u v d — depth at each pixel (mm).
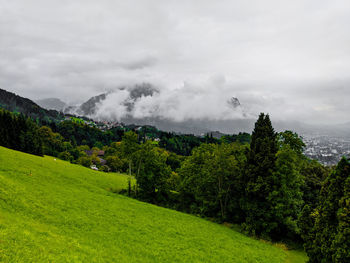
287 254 36344
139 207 45688
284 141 44969
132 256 25078
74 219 29875
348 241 22953
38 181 41250
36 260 16672
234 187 49531
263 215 40562
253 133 46000
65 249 20531
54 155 119750
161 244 30422
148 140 61500
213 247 33312
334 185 26328
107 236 28266
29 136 88375
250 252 34031
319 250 26906
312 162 53688
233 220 48906
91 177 64438
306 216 30500
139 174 58281
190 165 55000
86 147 173375
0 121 81312
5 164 43969
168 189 59750
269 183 39812
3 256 15500
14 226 20547
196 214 52219
